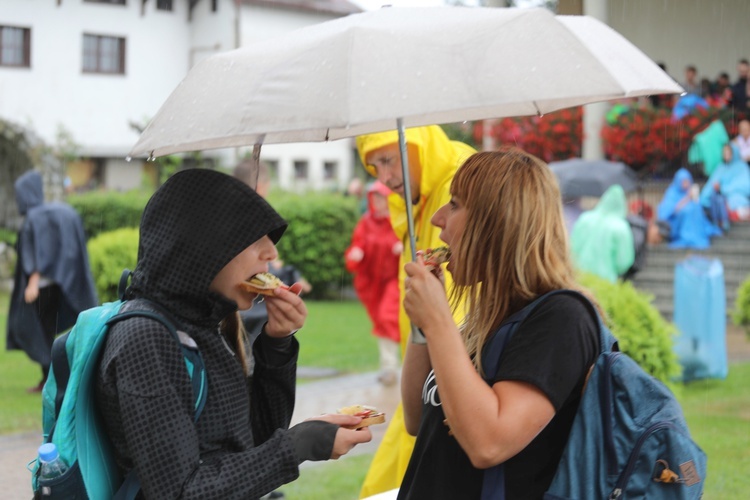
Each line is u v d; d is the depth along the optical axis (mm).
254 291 2670
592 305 2602
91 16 35719
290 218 19906
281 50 2609
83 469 2482
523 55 2377
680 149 16594
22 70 34656
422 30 2457
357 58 2354
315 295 20219
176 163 27109
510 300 2650
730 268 15328
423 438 2764
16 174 24203
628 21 17344
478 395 2455
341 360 11930
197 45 37781
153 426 2379
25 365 11508
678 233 15891
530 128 16125
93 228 23938
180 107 2697
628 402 2494
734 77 17734
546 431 2576
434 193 4418
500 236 2646
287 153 39750
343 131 3201
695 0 17484
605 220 10336
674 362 8008
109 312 2561
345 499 6277
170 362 2461
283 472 2479
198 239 2547
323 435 2553
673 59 17703
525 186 2656
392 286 10422
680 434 2441
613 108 16547
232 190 2604
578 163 14055
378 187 10508
